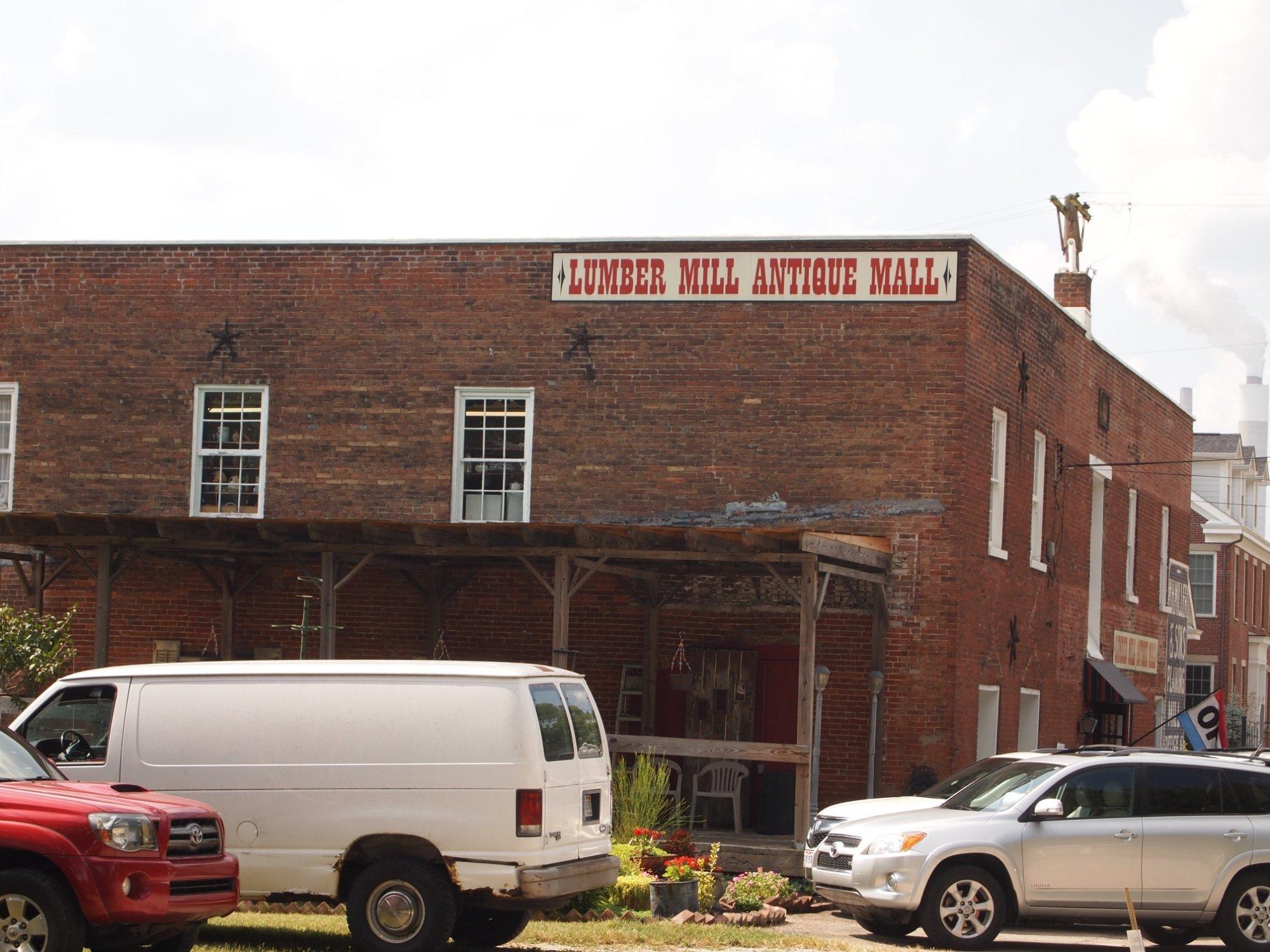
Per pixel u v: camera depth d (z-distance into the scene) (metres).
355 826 11.96
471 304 22.14
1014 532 22.84
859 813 15.16
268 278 22.69
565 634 17.73
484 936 12.94
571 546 17.75
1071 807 14.11
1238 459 52.50
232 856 10.97
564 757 12.45
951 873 13.82
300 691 12.29
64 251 23.22
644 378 21.59
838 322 21.17
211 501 22.59
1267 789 14.34
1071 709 25.97
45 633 20.12
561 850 12.22
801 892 17.08
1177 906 13.93
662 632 21.62
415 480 22.05
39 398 23.09
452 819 11.88
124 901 9.93
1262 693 52.69
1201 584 47.03
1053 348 24.75
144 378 22.86
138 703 12.42
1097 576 27.72
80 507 22.83
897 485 20.78
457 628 22.02
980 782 14.98
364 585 22.20
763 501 21.12
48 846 9.90
